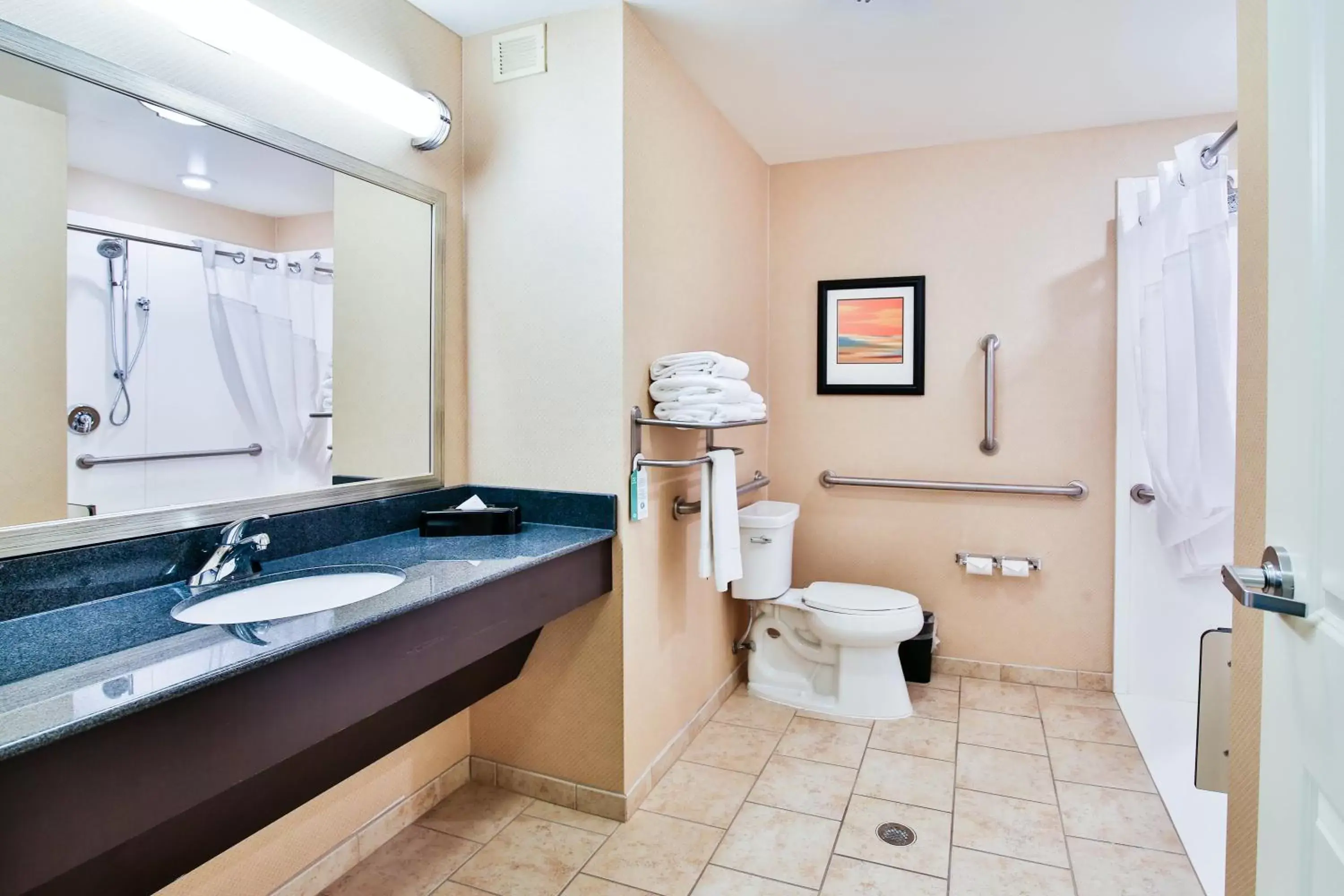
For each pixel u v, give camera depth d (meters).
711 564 2.21
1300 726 0.77
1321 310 0.72
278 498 1.65
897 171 3.04
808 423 3.22
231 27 1.38
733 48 2.18
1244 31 1.11
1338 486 0.69
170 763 0.97
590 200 1.98
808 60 2.25
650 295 2.12
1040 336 2.88
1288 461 0.79
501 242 2.10
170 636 1.13
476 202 2.13
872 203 3.08
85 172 1.30
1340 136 0.67
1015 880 1.76
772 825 2.00
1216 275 1.94
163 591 1.38
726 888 1.74
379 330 1.90
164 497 1.44
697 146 2.44
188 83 1.45
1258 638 1.07
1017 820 2.01
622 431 1.98
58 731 0.83
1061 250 2.84
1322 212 0.71
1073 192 2.82
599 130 1.96
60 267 1.27
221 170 1.53
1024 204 2.88
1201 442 2.01
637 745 2.10
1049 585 2.92
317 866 1.74
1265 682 0.86
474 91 2.11
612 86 1.94
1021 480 2.93
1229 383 1.95
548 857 1.87
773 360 3.26
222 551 1.44
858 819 2.02
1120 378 2.76
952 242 2.98
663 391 2.09
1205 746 1.28
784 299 3.23
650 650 2.18
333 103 1.75
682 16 2.00
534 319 2.06
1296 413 0.78
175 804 0.98
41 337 1.25
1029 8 1.95
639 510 2.03
